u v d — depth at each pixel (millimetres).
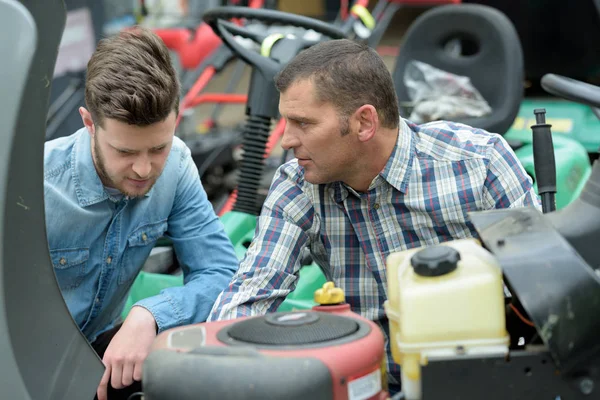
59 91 3998
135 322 1562
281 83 1447
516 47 2707
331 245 1617
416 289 1020
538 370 1001
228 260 1789
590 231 1081
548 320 970
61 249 1615
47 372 1109
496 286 1010
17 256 1062
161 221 1729
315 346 1003
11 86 1011
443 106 2709
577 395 1006
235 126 4500
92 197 1601
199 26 3977
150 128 1430
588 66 3252
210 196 3670
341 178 1509
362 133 1446
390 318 1144
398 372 1584
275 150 4488
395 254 1155
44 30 1057
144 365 1028
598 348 987
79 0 4000
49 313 1135
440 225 1563
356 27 3414
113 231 1655
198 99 3596
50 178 1588
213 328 1110
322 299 1177
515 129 3047
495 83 2725
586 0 3072
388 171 1521
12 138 1017
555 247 1010
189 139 3879
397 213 1566
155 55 1452
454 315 1007
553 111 3107
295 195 1603
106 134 1445
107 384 1547
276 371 950
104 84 1413
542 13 3188
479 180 1547
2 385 1058
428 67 2857
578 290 980
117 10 4363
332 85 1409
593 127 3029
